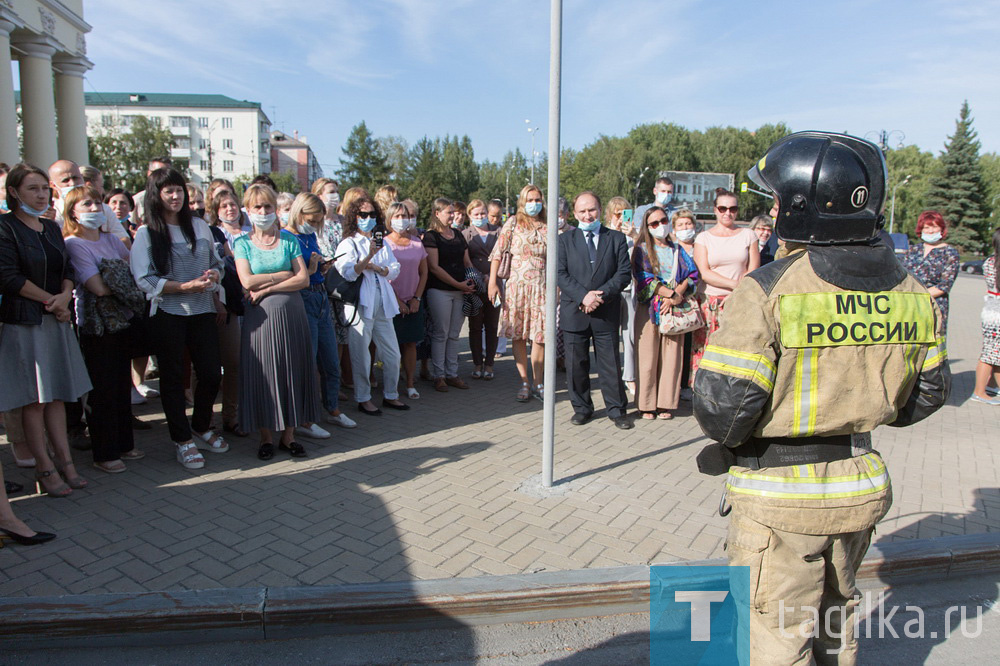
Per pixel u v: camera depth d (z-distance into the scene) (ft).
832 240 6.56
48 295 12.80
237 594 9.81
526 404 21.76
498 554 11.47
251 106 318.24
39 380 12.87
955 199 203.62
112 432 14.94
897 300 6.54
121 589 10.22
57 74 76.64
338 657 9.32
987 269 22.89
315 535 12.10
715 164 283.59
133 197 21.71
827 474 6.52
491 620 10.12
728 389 6.33
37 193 12.56
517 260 21.35
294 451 16.30
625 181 275.18
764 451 6.77
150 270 14.62
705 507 13.58
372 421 19.53
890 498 6.77
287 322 15.84
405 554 11.43
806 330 6.30
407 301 21.25
